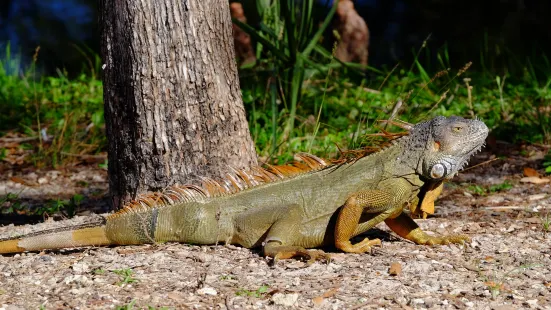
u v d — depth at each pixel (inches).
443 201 394.0
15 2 1128.2
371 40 1051.3
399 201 294.5
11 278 264.5
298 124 512.4
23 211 402.0
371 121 498.3
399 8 1072.2
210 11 316.2
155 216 299.0
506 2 928.9
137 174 319.6
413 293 253.1
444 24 992.9
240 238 299.4
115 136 322.3
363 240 298.0
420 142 294.0
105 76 320.8
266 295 248.8
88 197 433.4
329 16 515.2
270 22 534.9
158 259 281.4
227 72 324.5
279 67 517.3
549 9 883.4
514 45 860.6
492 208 371.9
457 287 259.1
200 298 246.4
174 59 312.0
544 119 520.4
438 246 306.2
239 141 327.9
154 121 313.7
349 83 592.4
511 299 249.8
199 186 311.0
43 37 1058.7
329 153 450.6
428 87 573.3
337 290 254.2
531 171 439.2
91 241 297.0
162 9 309.4
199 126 317.1
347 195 297.4
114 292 249.9
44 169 493.4
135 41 310.0
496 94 577.3
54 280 261.9
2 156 504.4
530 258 290.7
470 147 291.6
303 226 298.0
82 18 1119.6
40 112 565.6
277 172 306.3
